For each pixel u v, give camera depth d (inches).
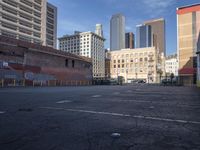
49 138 193.3
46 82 2006.6
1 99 530.0
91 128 229.0
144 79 4840.1
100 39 5098.4
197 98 584.4
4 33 3759.8
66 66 2324.1
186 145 175.0
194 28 2285.9
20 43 1769.2
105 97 609.9
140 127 234.2
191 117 292.2
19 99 531.8
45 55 2017.7
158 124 249.0
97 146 171.8
